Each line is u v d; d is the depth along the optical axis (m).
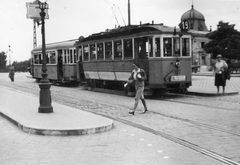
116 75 19.12
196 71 52.88
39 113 11.21
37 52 32.72
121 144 7.38
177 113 11.62
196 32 72.38
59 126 8.72
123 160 6.17
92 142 7.61
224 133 8.24
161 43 16.14
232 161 5.96
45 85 11.33
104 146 7.23
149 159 6.20
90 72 22.31
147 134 8.36
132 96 18.00
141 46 16.94
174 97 16.94
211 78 33.97
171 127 9.16
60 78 28.05
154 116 11.10
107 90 21.23
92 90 22.69
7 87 26.22
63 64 27.30
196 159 6.15
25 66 84.44
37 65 32.84
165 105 13.88
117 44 18.81
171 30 16.45
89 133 8.46
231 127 8.97
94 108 13.40
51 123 9.21
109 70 19.81
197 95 17.55
